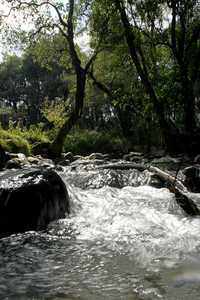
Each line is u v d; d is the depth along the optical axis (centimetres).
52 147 1838
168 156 1753
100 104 4338
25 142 1489
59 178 556
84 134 3272
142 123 3127
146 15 2188
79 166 1065
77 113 1989
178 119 2562
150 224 500
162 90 2188
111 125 4669
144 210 556
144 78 2064
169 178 765
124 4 2078
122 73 2694
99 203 587
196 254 380
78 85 2034
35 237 453
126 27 2031
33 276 328
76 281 313
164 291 289
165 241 428
